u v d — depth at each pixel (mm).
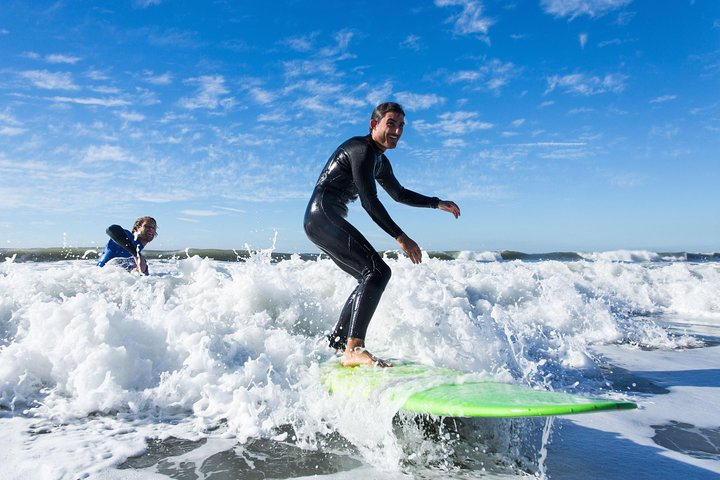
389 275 3334
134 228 6105
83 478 2018
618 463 2291
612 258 24172
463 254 21359
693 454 2412
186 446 2371
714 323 6766
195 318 3688
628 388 3600
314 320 4516
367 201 3277
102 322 3119
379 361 3023
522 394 2283
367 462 2242
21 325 3688
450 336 3783
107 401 2760
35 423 2592
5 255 14555
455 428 2537
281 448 2373
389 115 3344
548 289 6441
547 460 2307
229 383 2918
